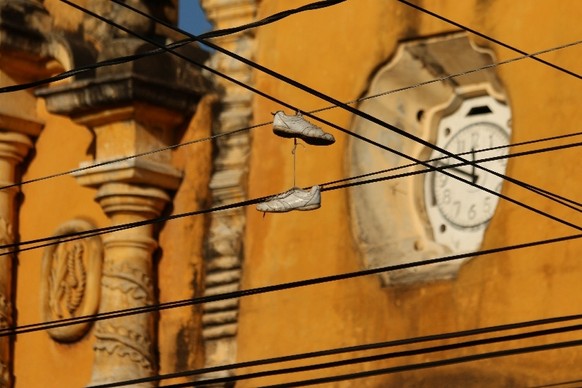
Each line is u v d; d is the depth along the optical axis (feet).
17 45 121.90
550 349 102.12
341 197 111.86
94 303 119.14
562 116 104.42
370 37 111.96
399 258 109.50
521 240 104.53
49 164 123.54
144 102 115.44
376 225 110.83
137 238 116.47
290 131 91.97
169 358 115.55
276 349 111.75
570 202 100.83
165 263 116.78
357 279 110.01
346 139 112.16
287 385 105.81
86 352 119.65
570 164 103.76
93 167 112.98
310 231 112.37
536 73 105.70
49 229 122.62
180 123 117.50
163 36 117.19
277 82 115.03
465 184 110.32
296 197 93.40
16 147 123.95
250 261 113.91
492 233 105.70
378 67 111.55
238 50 116.47
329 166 112.57
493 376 104.01
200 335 114.62
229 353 113.60
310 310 111.24
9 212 124.16
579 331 102.06
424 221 111.04
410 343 101.09
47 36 122.21
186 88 116.26
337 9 113.39
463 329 105.60
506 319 104.17
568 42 104.83
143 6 117.19
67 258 120.78
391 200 111.55
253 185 114.83
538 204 104.37
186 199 116.57
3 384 122.21
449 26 108.88
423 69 110.93
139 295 115.85
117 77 114.83
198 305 115.14
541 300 103.24
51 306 121.49
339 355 109.70
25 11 122.01
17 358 122.93
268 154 114.73
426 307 107.14
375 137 112.16
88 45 120.88
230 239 114.62
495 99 110.01
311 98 113.70
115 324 115.75
